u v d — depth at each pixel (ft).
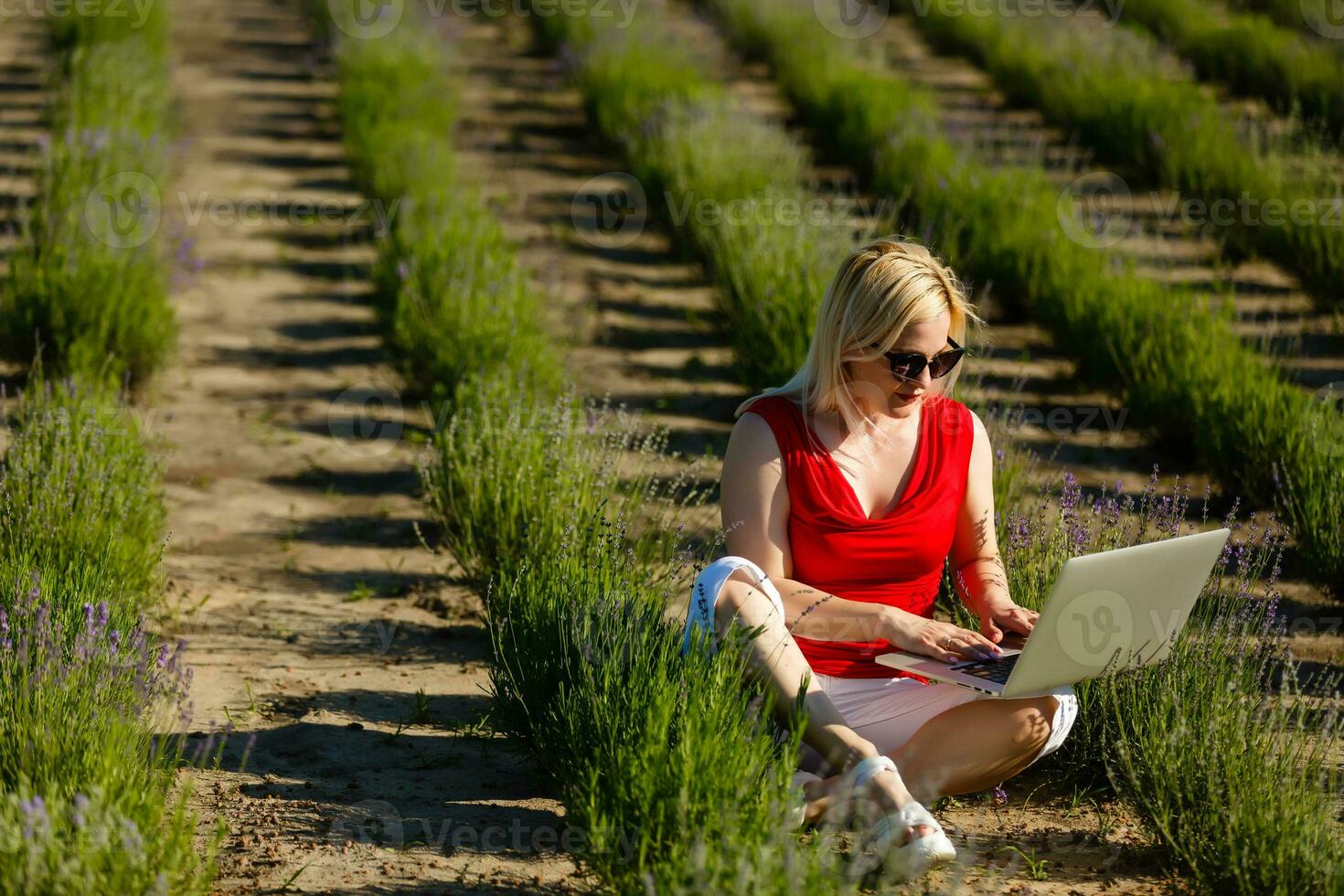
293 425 26.03
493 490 18.35
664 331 31.55
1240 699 11.93
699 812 9.91
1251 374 24.31
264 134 45.80
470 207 35.65
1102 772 13.20
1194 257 35.60
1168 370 25.99
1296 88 46.62
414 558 20.44
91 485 17.47
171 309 28.07
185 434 25.16
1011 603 12.30
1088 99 46.24
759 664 11.18
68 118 40.81
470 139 45.91
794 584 11.62
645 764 10.42
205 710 14.40
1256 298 33.06
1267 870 10.41
